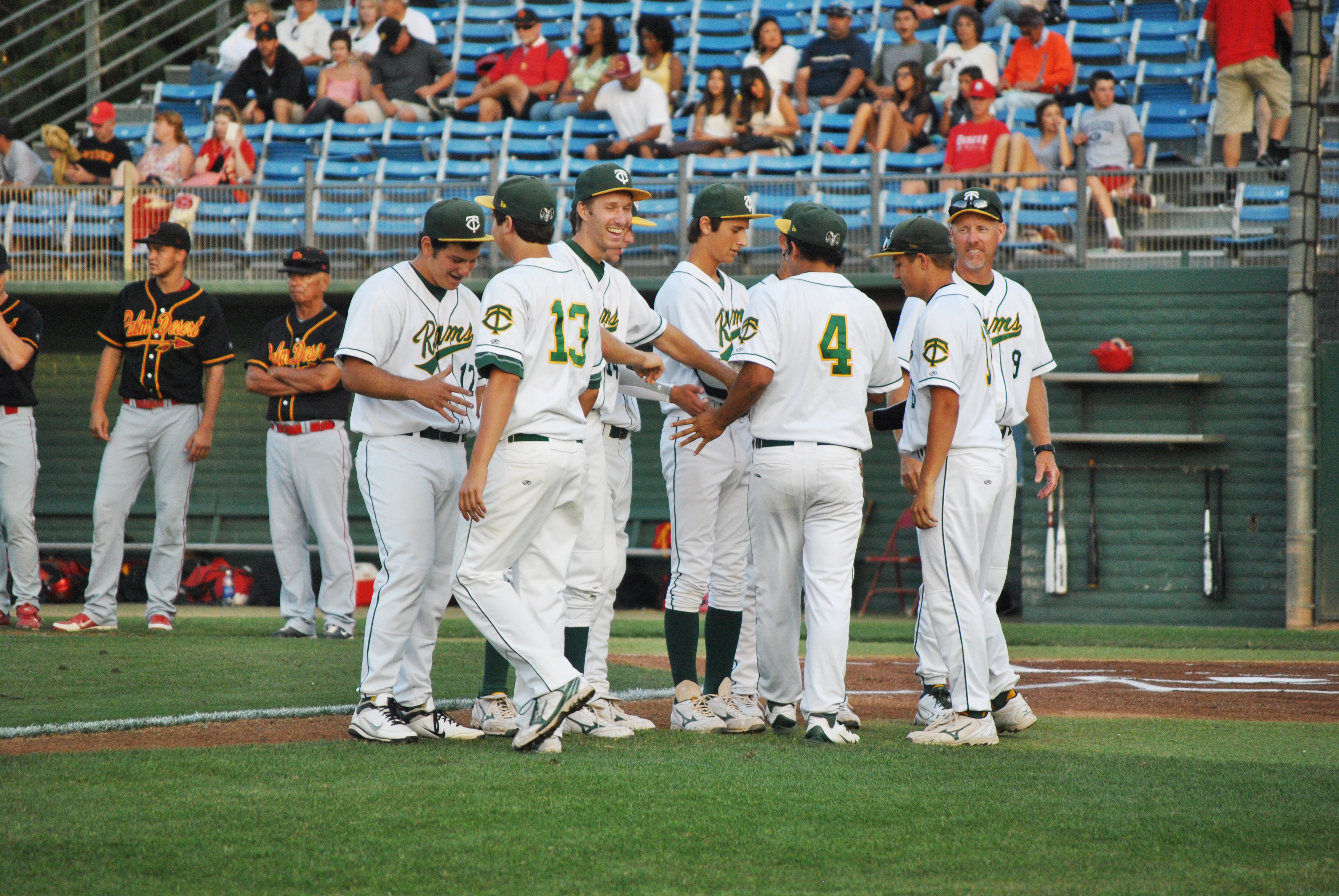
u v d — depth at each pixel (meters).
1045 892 10.09
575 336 15.51
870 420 19.44
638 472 46.25
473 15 60.28
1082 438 38.59
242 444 47.47
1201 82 48.75
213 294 45.19
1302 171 36.88
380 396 16.02
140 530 48.19
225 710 18.44
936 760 15.11
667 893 10.03
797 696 17.45
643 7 58.34
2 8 79.62
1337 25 43.78
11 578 34.31
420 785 13.30
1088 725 18.59
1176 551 38.78
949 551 16.55
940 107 48.91
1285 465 38.00
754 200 42.38
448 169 49.31
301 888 10.01
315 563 44.34
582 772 14.09
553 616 15.97
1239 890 10.13
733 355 16.83
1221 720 19.16
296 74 54.34
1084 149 39.81
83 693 19.95
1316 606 37.34
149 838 11.22
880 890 10.13
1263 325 38.28
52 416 48.00
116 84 80.31
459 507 15.05
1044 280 39.78
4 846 10.93
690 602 18.02
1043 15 52.97
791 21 56.47
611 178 16.59
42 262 46.25
